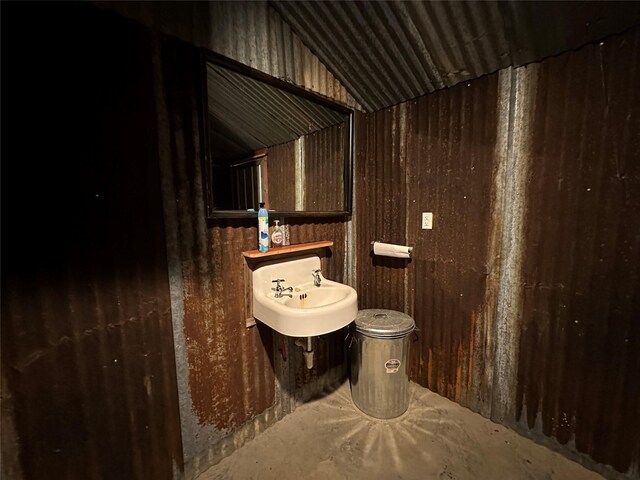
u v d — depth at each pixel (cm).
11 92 75
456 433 146
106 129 91
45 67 80
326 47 141
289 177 150
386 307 191
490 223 144
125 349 101
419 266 173
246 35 120
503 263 142
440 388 173
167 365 113
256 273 136
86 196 89
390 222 182
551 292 130
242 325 136
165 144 104
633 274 110
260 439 145
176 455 118
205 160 114
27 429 84
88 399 94
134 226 100
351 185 184
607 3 96
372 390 158
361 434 147
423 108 161
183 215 112
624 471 117
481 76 139
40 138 80
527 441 141
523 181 133
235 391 136
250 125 130
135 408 105
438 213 161
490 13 107
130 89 95
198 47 108
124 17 92
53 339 86
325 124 165
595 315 119
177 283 113
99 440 98
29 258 81
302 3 119
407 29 120
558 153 123
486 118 140
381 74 151
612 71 108
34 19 78
